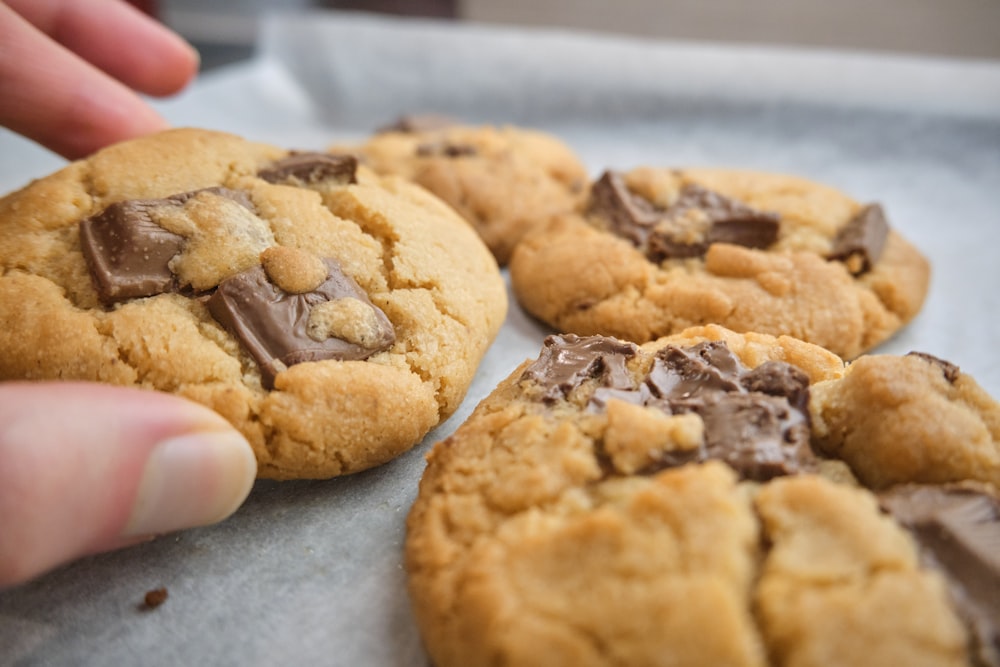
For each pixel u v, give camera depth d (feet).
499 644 0.38
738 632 0.36
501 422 0.45
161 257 0.48
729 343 0.49
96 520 0.40
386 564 0.47
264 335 0.47
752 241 0.61
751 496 0.40
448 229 0.57
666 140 0.96
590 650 0.37
